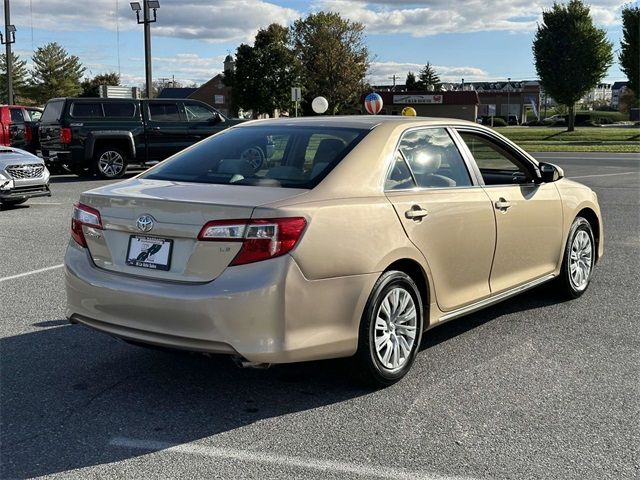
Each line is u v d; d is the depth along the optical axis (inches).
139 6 1082.7
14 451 137.9
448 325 222.2
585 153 1143.0
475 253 192.7
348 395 165.9
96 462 133.8
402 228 168.1
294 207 148.1
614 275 289.4
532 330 216.1
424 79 4778.5
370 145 173.3
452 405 159.6
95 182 673.6
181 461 134.0
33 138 747.4
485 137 212.2
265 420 152.3
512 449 138.1
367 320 159.5
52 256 325.1
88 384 172.9
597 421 150.9
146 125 705.0
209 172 174.6
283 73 2694.4
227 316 142.3
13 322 222.4
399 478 126.9
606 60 2028.8
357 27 2785.4
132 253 157.0
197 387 171.2
